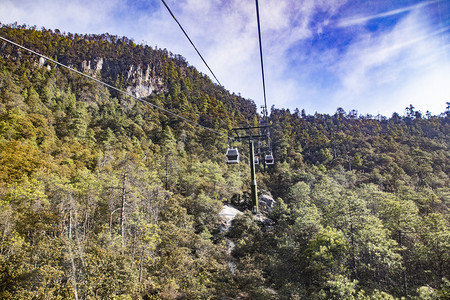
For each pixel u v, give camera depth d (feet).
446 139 334.03
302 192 188.65
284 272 89.97
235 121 376.89
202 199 142.82
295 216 136.26
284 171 248.32
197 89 488.85
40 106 231.71
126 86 421.59
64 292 48.98
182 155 234.99
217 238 123.34
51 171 125.18
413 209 109.60
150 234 79.36
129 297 51.80
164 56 577.84
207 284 74.18
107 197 102.06
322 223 112.16
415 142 324.19
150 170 162.40
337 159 294.46
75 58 421.18
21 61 348.79
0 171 107.14
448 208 132.46
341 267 77.15
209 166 210.79
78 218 90.84
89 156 162.81
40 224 77.77
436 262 80.12
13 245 62.85
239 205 188.85
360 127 451.53
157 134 269.23
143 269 70.33
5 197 87.61
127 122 265.95
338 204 105.60
